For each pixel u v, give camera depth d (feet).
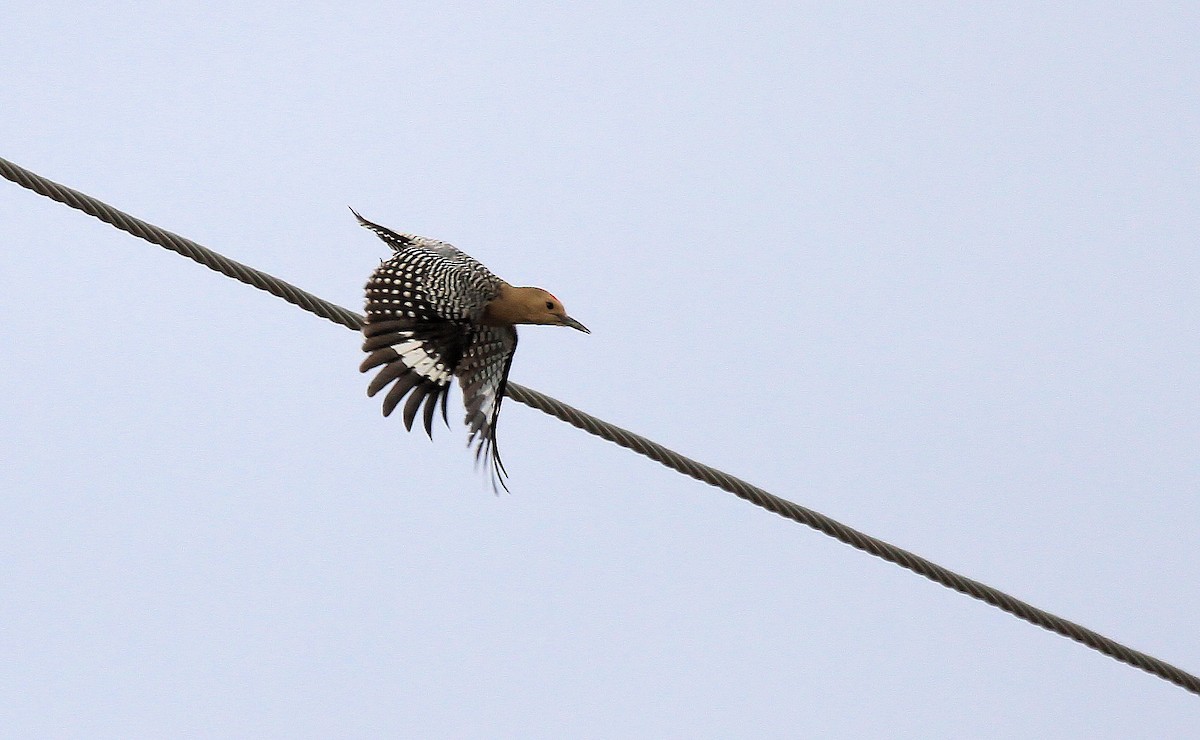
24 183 46.85
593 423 49.85
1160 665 54.49
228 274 48.37
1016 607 52.95
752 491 50.65
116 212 47.57
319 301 48.91
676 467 50.34
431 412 47.21
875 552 51.57
